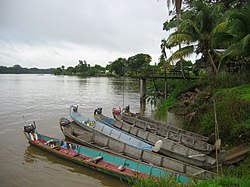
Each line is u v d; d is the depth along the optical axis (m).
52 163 13.83
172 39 20.61
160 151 14.15
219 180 6.93
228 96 15.69
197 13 20.94
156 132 17.59
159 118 21.69
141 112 28.14
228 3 24.48
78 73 159.25
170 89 31.81
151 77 28.42
